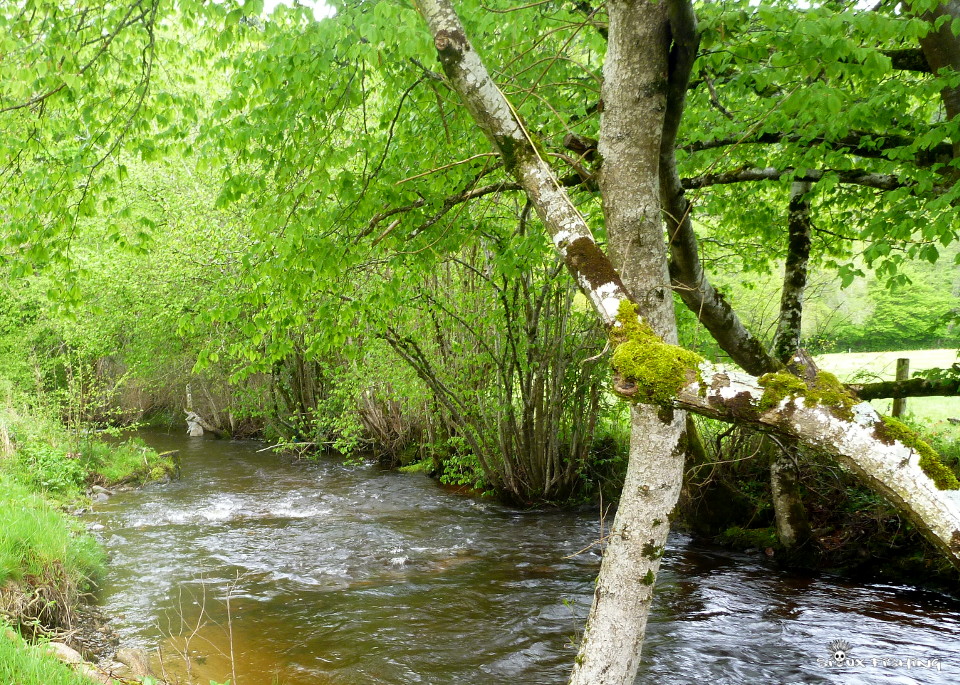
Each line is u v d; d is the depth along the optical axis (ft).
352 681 18.63
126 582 26.84
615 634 9.27
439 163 18.45
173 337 56.85
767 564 28.53
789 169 20.04
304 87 15.92
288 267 18.57
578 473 39.63
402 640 21.38
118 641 20.86
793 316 25.49
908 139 18.76
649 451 9.18
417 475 50.01
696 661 19.81
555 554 30.68
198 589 26.04
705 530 32.42
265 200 18.69
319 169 17.24
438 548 31.73
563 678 18.90
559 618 23.13
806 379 6.49
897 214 19.07
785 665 19.48
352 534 34.17
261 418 70.95
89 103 18.70
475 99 9.46
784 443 26.73
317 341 22.95
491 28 16.49
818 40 13.78
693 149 20.65
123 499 42.86
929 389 23.15
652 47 9.43
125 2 17.98
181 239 48.83
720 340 18.30
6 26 16.40
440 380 39.50
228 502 41.93
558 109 19.06
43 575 21.48
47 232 18.51
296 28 15.53
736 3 15.08
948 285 60.29
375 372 44.09
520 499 39.78
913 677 18.61
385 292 22.59
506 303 33.83
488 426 39.24
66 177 17.83
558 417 38.52
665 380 6.75
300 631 22.06
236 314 20.75
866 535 27.81
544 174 9.45
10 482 33.22
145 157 18.90
